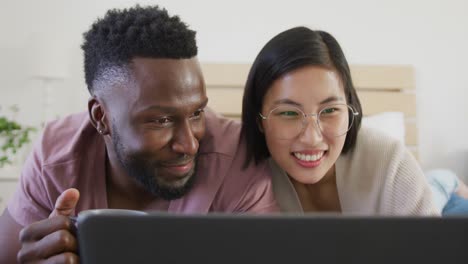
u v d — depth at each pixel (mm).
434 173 1855
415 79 2328
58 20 2199
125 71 694
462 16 2330
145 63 679
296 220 365
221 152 883
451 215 359
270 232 368
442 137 2348
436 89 2338
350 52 2314
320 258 369
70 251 529
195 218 371
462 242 358
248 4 2289
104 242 382
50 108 2170
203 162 871
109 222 378
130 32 688
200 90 713
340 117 945
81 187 867
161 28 688
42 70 1983
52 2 2195
